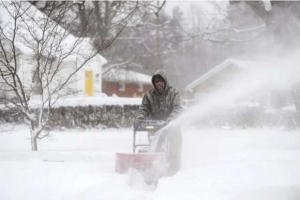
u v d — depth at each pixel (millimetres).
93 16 40812
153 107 18062
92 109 51938
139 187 14945
